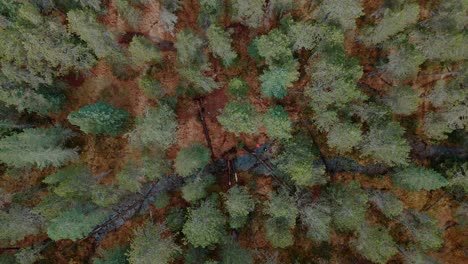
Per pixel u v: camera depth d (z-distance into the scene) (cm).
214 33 3722
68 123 4472
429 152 4691
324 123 4009
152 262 3588
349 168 4566
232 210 3888
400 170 4409
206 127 4466
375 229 4106
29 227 4038
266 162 4441
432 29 4241
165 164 4394
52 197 3953
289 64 3869
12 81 3812
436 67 4512
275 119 3844
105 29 3850
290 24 3959
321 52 4038
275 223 3984
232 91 4278
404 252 4250
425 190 4534
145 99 4478
